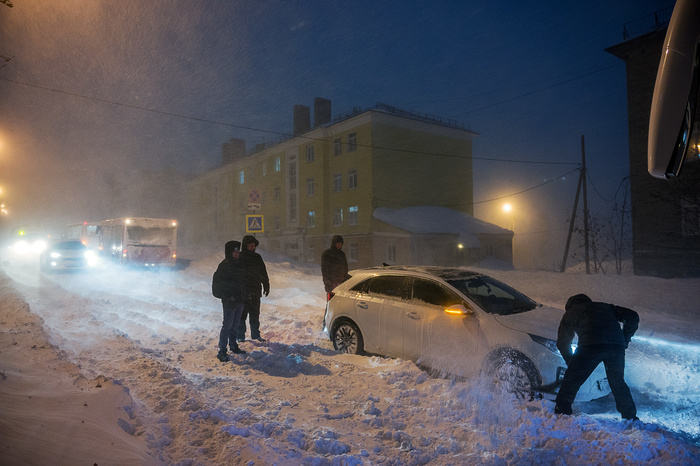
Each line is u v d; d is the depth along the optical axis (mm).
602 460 3408
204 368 5918
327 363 6277
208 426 3773
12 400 3395
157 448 3352
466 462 3451
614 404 5094
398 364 5879
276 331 8750
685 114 2246
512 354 5102
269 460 3209
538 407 4516
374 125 34594
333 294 7352
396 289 6594
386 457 3561
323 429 3988
